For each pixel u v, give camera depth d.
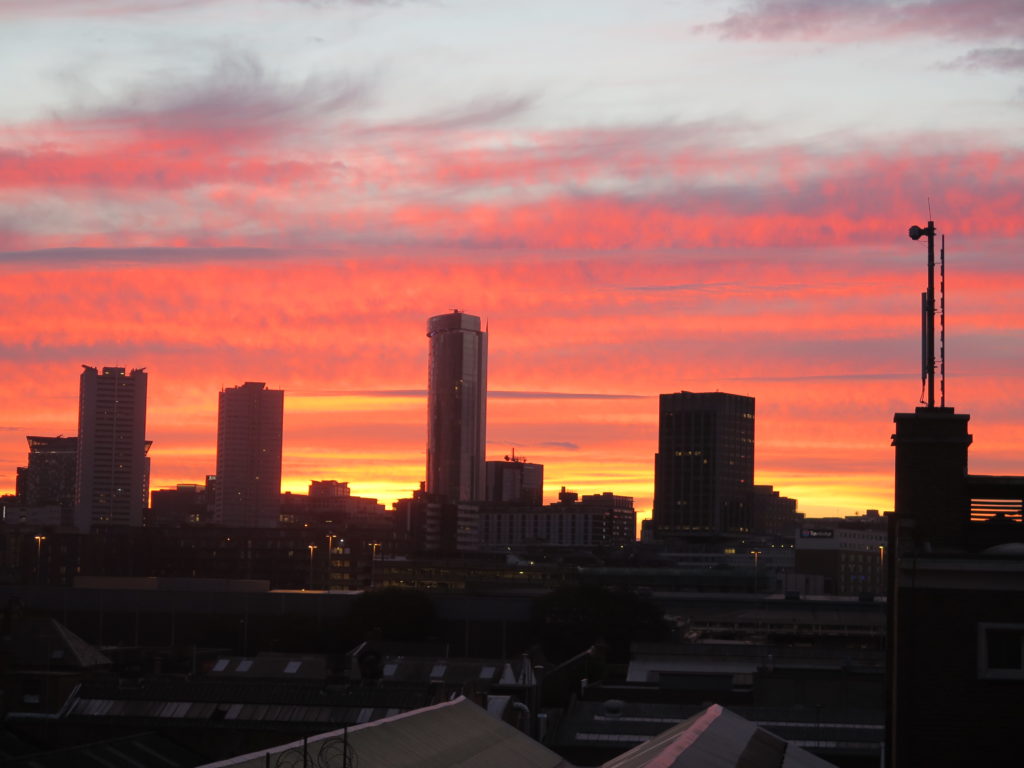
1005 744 37.31
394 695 80.75
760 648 159.12
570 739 96.62
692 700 120.56
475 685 110.69
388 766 40.75
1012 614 37.66
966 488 41.47
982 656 37.62
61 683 92.44
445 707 53.81
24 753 75.31
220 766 35.78
